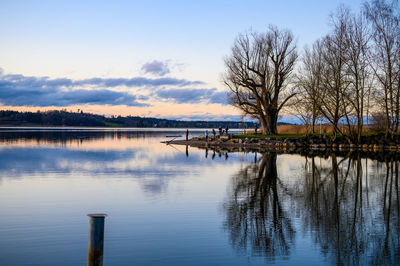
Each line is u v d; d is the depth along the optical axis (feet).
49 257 27.27
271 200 47.32
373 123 179.11
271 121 193.06
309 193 52.26
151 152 124.47
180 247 29.66
